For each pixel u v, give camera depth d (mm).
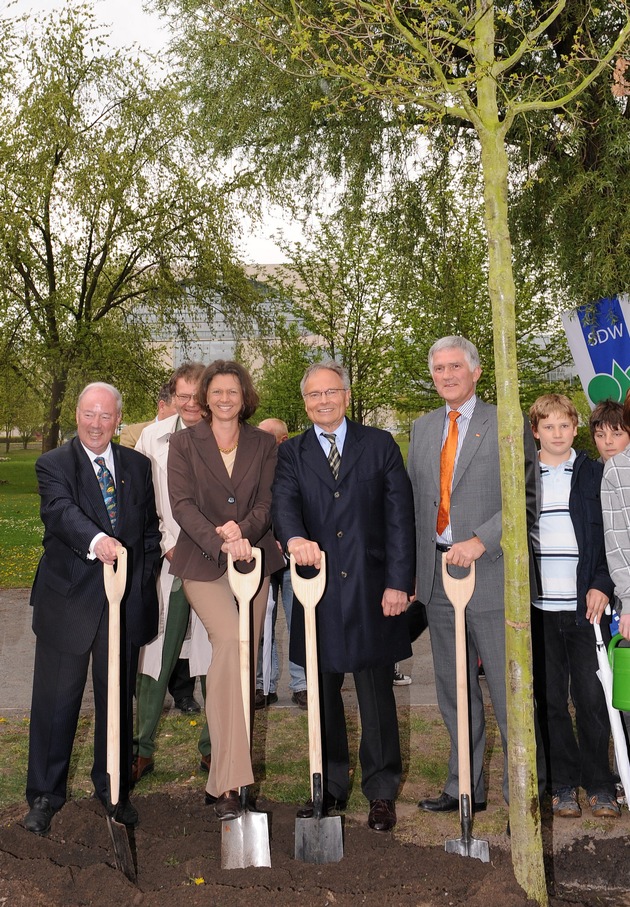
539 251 7543
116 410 3590
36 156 18328
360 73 2723
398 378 19922
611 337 6273
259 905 2645
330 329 21094
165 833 3494
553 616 3748
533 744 2756
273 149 9148
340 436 3627
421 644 7312
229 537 3365
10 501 24484
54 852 3174
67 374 20609
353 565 3514
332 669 3467
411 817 3615
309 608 3182
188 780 4117
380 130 8227
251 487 3758
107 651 3547
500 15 2740
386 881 2893
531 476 3582
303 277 21031
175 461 3754
